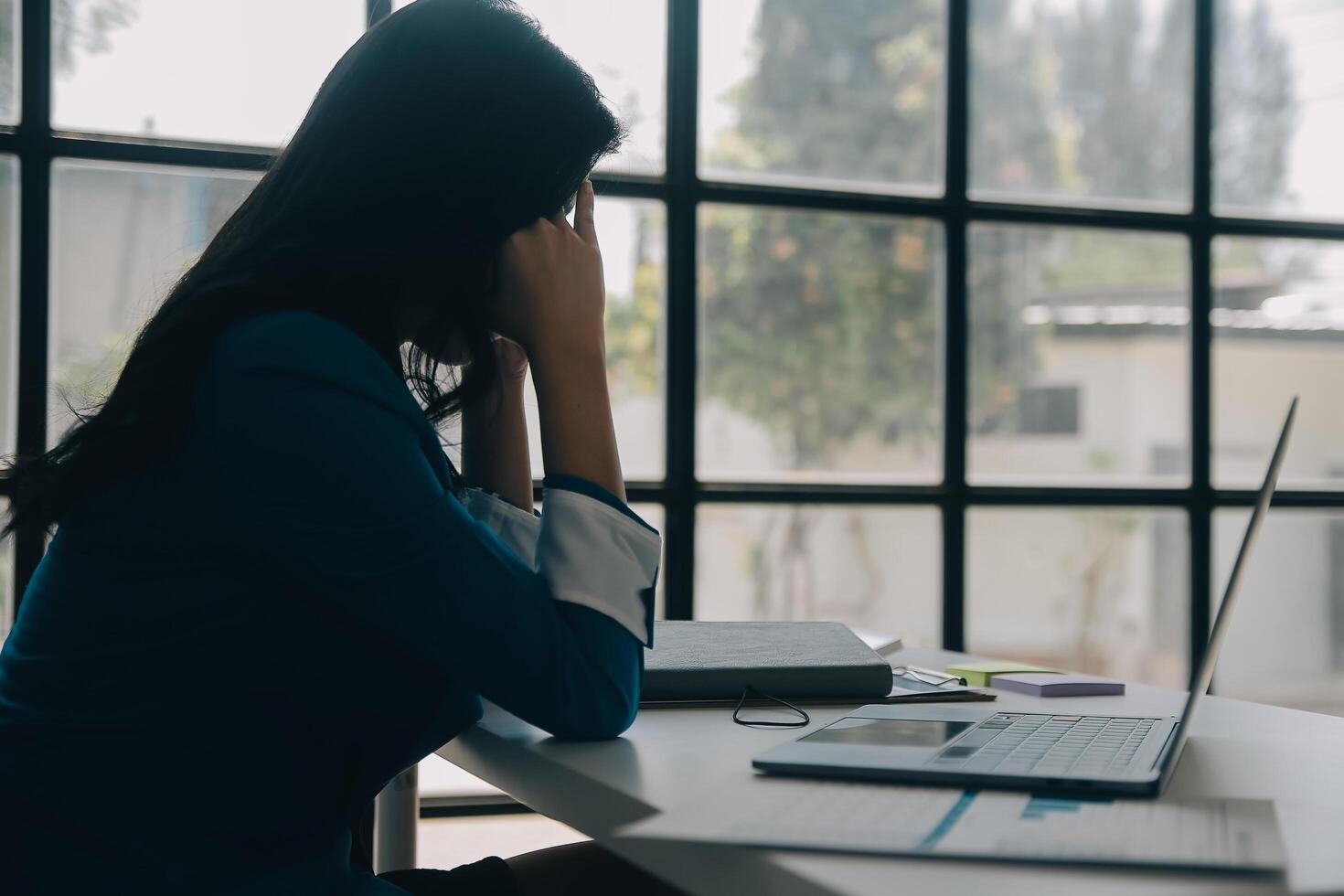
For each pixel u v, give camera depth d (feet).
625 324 8.03
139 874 2.20
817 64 8.44
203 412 2.31
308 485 2.27
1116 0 9.09
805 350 8.46
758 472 8.38
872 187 8.58
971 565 8.80
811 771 2.07
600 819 2.18
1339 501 9.50
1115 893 1.46
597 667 2.53
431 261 2.64
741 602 8.32
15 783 2.22
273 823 2.32
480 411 3.56
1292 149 9.49
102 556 2.35
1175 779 2.18
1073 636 9.02
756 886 1.63
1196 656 9.21
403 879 2.84
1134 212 9.11
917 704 3.14
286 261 2.53
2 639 6.77
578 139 2.78
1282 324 9.51
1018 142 8.94
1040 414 9.00
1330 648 9.55
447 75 2.65
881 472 8.64
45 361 6.90
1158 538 9.19
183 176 7.16
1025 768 2.00
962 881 1.51
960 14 8.66
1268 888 1.49
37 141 6.86
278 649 2.31
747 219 8.31
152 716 2.25
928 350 8.73
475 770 2.82
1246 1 9.34
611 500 2.70
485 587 2.39
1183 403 9.27
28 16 6.82
